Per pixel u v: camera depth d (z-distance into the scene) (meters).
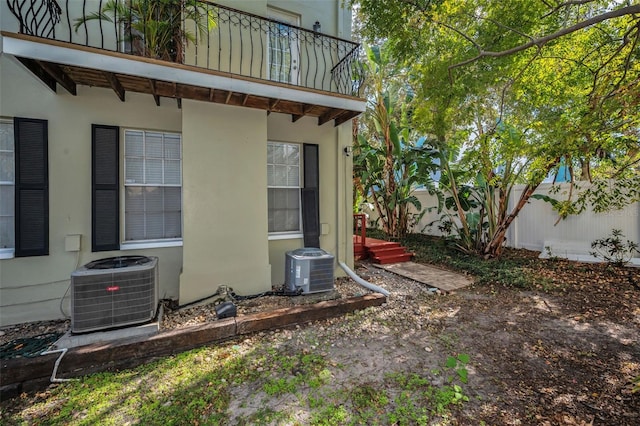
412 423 2.36
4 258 3.94
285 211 6.07
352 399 2.64
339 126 6.43
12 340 3.46
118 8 4.15
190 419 2.41
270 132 5.79
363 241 8.75
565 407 2.52
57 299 4.20
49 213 4.16
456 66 4.73
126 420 2.40
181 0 4.27
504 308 4.85
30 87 4.04
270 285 5.23
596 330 3.98
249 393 2.74
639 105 4.54
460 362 3.22
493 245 8.05
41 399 2.67
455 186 8.74
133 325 3.54
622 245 6.81
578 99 5.55
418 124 6.25
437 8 4.68
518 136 5.91
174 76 3.93
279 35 5.28
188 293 4.61
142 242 4.76
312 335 3.89
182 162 4.61
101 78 4.00
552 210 8.31
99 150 4.39
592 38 5.49
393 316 4.51
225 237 4.88
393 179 10.80
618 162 6.34
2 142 4.03
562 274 6.52
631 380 2.88
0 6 3.93
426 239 11.19
